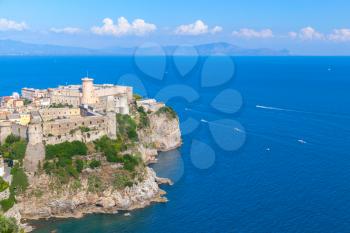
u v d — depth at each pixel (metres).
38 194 166.12
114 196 173.00
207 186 191.88
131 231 152.12
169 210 168.00
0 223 129.38
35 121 186.38
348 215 158.25
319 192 180.62
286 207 166.38
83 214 166.62
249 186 190.25
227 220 157.38
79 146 183.50
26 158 172.38
